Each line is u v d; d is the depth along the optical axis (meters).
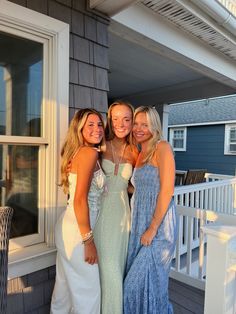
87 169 1.47
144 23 2.57
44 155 1.84
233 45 3.35
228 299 1.57
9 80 1.69
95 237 1.65
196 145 9.87
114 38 3.14
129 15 2.40
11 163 1.74
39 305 1.81
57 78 1.81
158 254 1.66
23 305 1.74
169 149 1.65
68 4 1.87
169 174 1.62
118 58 3.88
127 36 2.61
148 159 1.70
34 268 1.75
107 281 1.64
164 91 5.87
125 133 1.75
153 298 1.66
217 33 2.96
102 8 2.03
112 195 1.68
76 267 1.54
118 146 1.79
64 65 1.84
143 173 1.70
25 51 1.73
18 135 1.74
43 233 1.86
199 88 5.35
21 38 1.70
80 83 1.97
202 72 3.86
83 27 1.97
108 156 1.72
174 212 1.71
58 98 1.82
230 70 4.14
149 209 1.68
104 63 2.12
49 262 1.83
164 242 1.67
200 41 3.30
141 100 6.37
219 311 1.55
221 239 1.53
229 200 4.49
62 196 1.87
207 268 1.59
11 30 1.63
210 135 9.48
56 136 1.82
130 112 1.76
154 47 2.90
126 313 1.70
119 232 1.69
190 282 2.51
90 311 1.57
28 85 1.77
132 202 1.75
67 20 1.87
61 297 1.66
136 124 1.73
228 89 4.91
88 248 1.52
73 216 1.55
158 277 1.68
